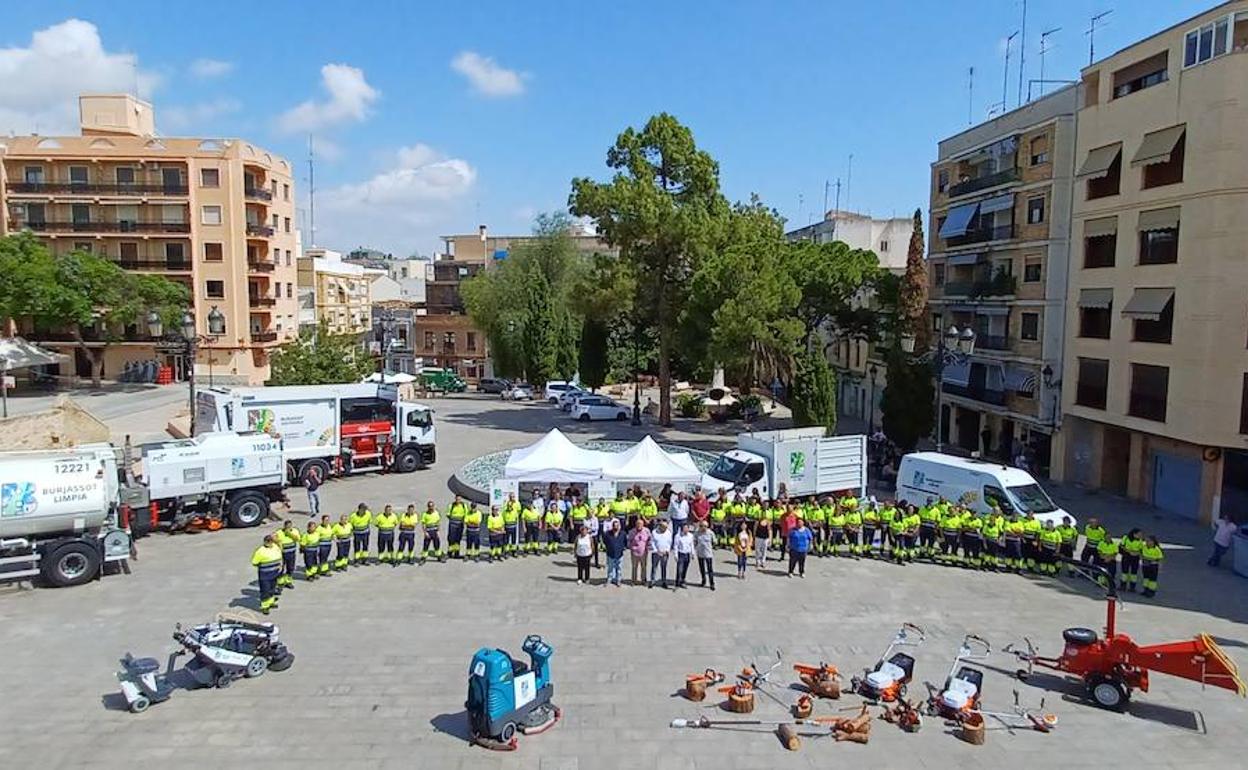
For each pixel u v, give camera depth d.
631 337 67.81
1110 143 32.19
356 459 33.56
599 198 46.34
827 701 14.43
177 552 22.83
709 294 43.84
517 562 22.44
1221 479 28.20
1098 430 34.19
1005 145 39.50
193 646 14.69
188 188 61.44
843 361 63.94
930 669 15.95
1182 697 15.01
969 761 12.59
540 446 26.59
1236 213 26.80
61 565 19.73
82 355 61.59
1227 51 26.94
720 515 24.02
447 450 40.66
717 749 12.80
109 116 64.06
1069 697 14.86
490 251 102.81
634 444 42.09
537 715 13.27
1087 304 33.38
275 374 45.41
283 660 15.50
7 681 14.88
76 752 12.48
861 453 28.95
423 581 20.70
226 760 12.30
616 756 12.57
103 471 20.53
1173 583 21.84
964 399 43.06
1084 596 20.45
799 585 20.83
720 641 17.08
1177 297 28.61
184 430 37.84
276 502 28.62
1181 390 28.33
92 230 61.41
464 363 91.38
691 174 48.66
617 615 18.50
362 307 99.56
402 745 12.81
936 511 23.11
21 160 60.59
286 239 70.19
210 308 62.66
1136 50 30.77
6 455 19.94
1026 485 24.62
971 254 42.91
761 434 29.16
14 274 50.72
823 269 47.75
